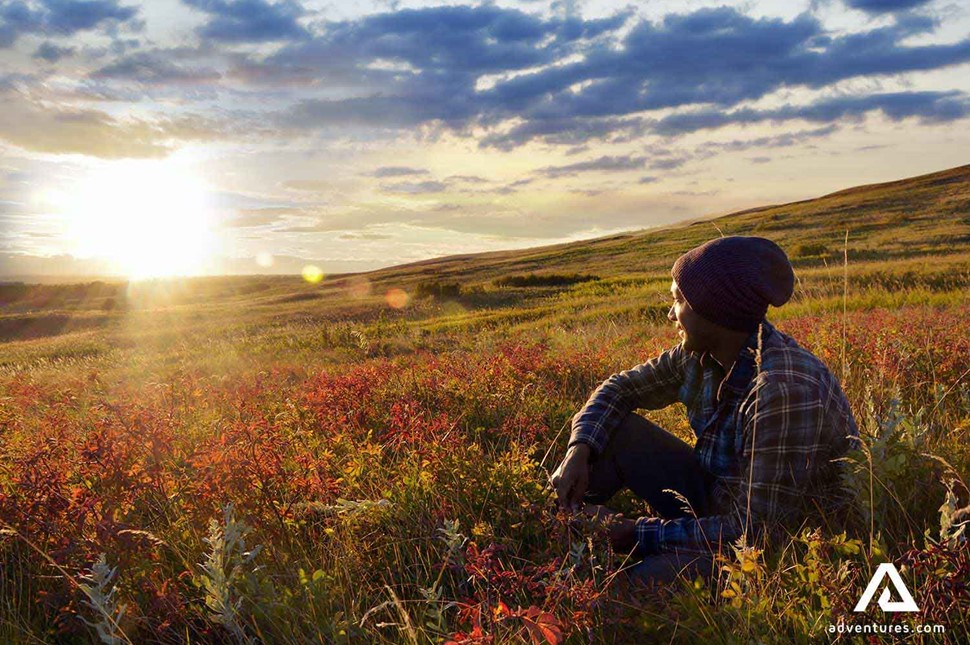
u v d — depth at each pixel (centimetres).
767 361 253
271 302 5850
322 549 277
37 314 4844
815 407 245
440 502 302
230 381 757
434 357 866
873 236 5238
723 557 221
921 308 1158
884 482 245
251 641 205
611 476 321
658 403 323
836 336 632
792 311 1441
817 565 207
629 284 3934
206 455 315
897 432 268
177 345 2439
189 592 254
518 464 324
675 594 219
